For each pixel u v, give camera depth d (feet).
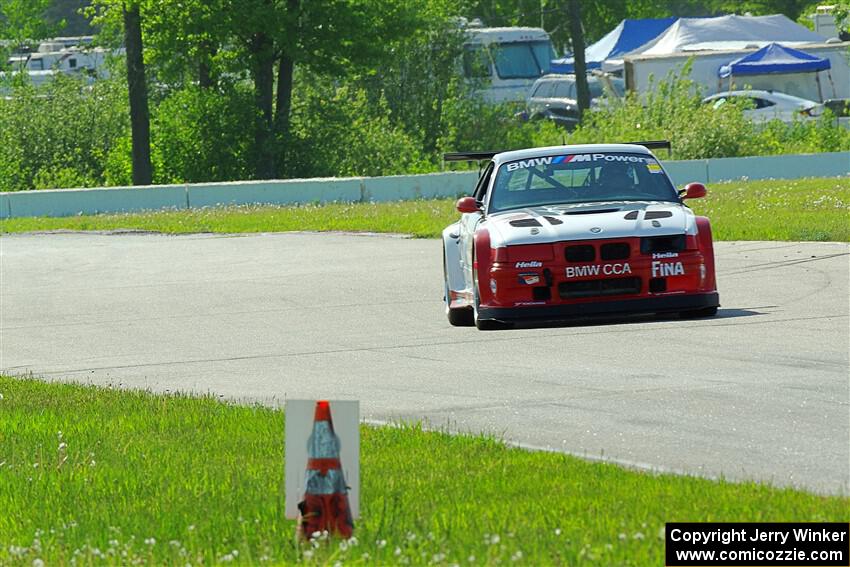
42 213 424.87
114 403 120.57
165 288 225.15
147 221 370.53
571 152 164.45
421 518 73.87
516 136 609.01
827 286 177.47
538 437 97.30
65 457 96.32
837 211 285.02
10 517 81.30
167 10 517.14
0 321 194.90
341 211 371.35
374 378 128.67
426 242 284.41
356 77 600.80
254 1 510.99
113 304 207.82
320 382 128.77
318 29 520.83
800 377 113.60
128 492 86.12
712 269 148.05
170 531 75.10
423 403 113.70
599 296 146.00
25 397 127.03
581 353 134.10
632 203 156.15
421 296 197.57
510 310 146.92
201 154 533.96
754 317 152.05
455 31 614.75
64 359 156.46
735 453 87.97
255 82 541.34
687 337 139.74
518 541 67.10
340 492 68.28
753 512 70.85
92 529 76.54
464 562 64.23
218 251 286.46
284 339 161.48
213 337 167.32
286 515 68.95
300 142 539.29
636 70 646.74
